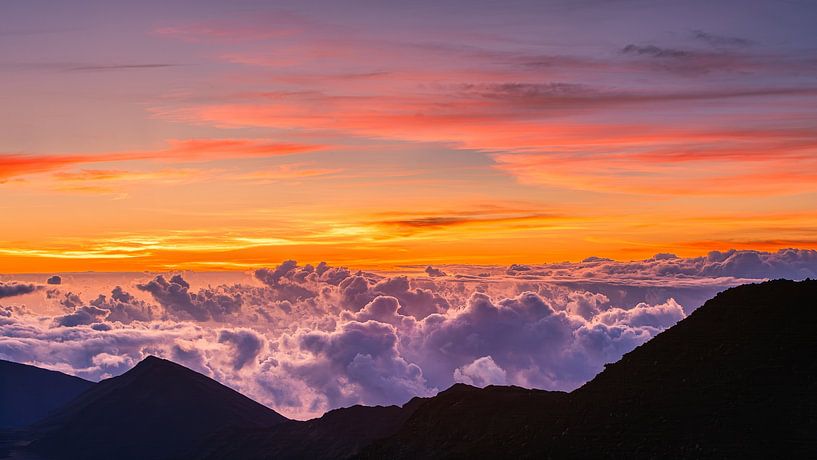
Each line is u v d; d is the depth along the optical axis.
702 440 159.75
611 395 186.88
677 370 186.62
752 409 165.00
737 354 183.00
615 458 163.88
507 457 180.12
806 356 176.00
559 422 186.12
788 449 151.75
